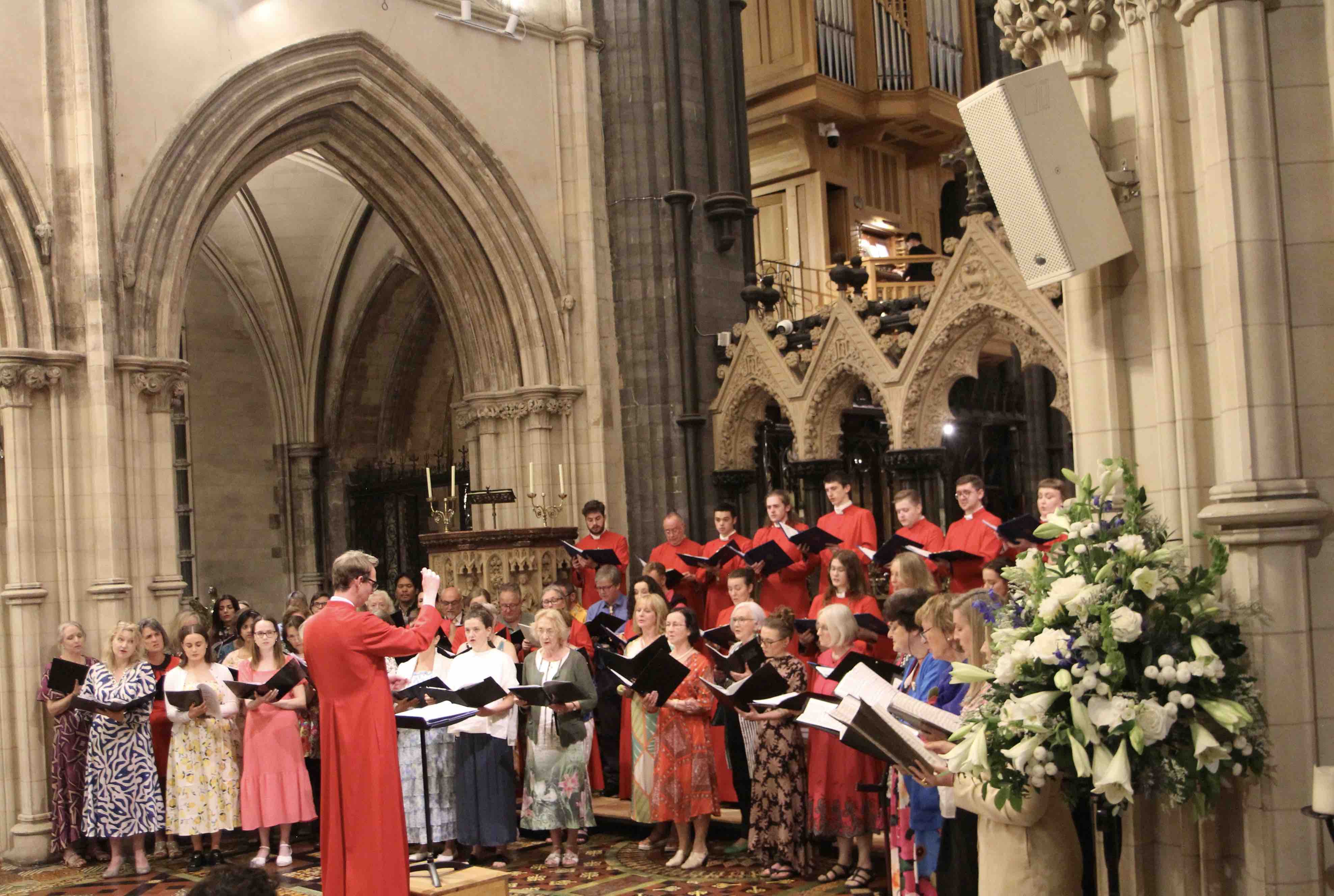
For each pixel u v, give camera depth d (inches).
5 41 396.5
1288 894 185.8
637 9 555.8
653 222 550.0
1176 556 193.0
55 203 403.5
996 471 685.3
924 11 714.8
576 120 548.1
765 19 693.3
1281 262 189.5
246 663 365.1
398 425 762.8
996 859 183.2
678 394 544.1
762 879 307.7
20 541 388.5
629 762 390.9
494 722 334.0
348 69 483.2
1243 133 190.1
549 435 534.3
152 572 414.6
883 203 754.2
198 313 733.9
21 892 345.4
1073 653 176.6
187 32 440.5
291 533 748.0
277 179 687.1
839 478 418.0
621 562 424.8
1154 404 210.8
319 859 362.3
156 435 420.5
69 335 402.0
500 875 264.4
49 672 359.6
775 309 608.7
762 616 332.2
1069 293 221.9
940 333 458.6
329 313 732.0
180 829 358.3
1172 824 203.9
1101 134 216.4
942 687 218.7
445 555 460.4
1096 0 212.8
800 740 309.7
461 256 533.6
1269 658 186.5
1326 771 172.7
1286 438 188.1
